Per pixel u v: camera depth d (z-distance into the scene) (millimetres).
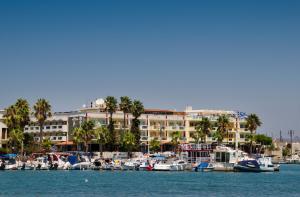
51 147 193875
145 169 165000
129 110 198125
